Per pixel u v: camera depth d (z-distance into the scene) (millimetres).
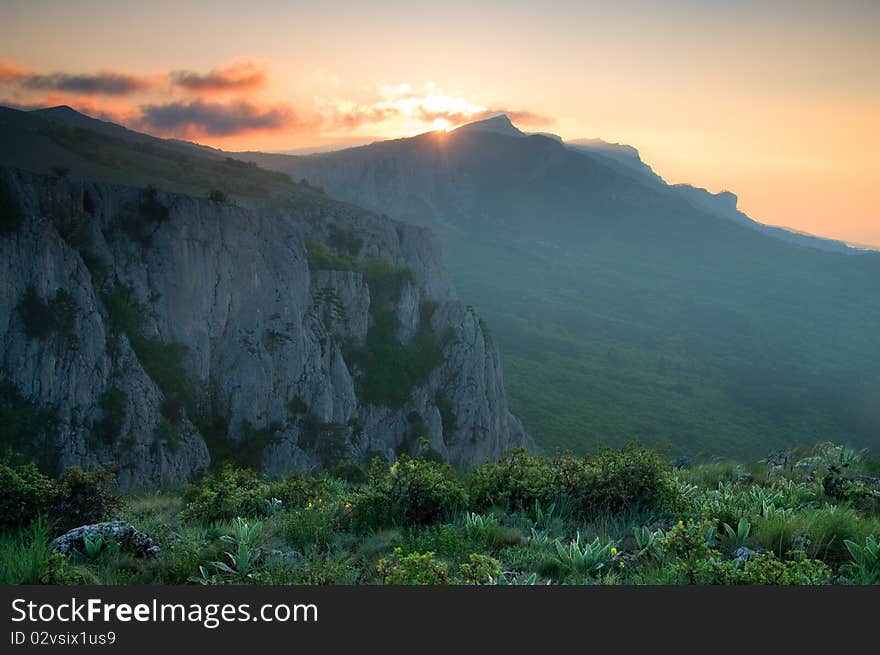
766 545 9016
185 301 66438
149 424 57281
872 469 14984
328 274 93250
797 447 17672
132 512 13648
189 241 68000
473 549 9367
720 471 15109
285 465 68312
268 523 12055
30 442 50125
